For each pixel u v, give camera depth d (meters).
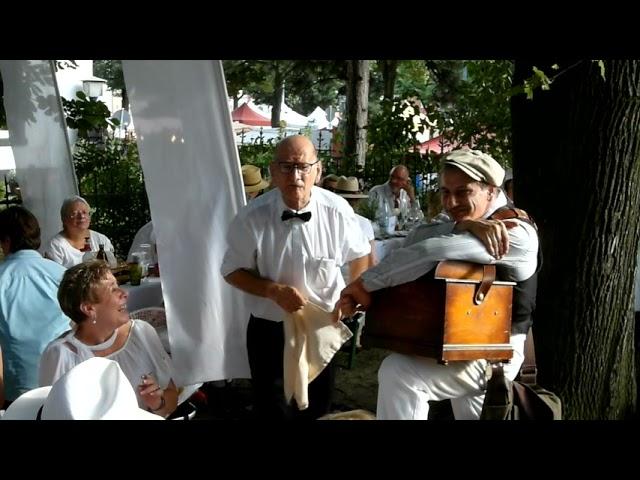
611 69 3.50
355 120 14.88
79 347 3.08
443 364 2.53
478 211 2.64
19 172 6.30
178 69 3.97
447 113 9.73
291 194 3.56
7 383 3.78
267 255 3.63
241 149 14.83
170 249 4.09
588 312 3.78
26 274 3.81
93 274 3.05
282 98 28.44
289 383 3.57
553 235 3.76
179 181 4.07
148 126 4.01
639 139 3.62
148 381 3.10
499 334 2.57
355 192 7.82
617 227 3.71
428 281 2.52
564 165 3.68
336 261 3.70
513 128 3.87
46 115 6.33
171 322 4.12
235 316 4.18
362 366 6.32
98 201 9.61
